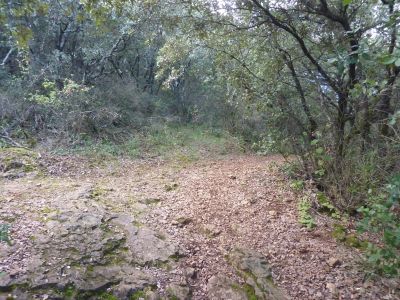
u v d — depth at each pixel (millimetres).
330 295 3678
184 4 6266
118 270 3643
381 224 3504
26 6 3098
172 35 7602
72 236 4020
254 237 4688
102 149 8734
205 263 4059
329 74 5672
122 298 3332
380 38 3486
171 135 11453
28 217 4355
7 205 4680
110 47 12578
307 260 4254
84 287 3328
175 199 5773
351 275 3975
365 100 4930
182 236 4562
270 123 6641
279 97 6145
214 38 6699
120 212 4949
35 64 10859
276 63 6113
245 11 6027
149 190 6172
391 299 3611
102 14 3924
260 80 6391
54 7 10461
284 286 3799
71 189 5707
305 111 6012
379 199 4281
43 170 6781
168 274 3738
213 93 13977
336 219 5234
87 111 9633
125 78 13570
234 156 9883
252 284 3721
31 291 3152
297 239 4688
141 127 11453
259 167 7809
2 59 11625
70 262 3588
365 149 5230
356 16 5305
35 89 10109
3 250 3545
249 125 11164
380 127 5074
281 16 5719
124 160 8367
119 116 10656
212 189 6297
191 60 12336
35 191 5445
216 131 12828
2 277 3184
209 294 3576
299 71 6266
